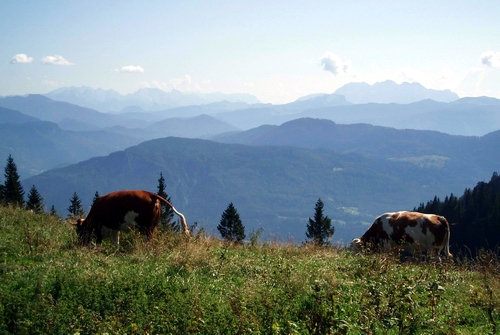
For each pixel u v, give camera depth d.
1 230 14.70
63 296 8.28
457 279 11.14
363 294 8.66
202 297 8.53
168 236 13.60
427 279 10.12
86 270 9.80
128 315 7.76
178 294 8.62
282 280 9.80
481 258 11.94
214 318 7.50
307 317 7.70
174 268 10.60
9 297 7.93
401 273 10.85
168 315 7.67
